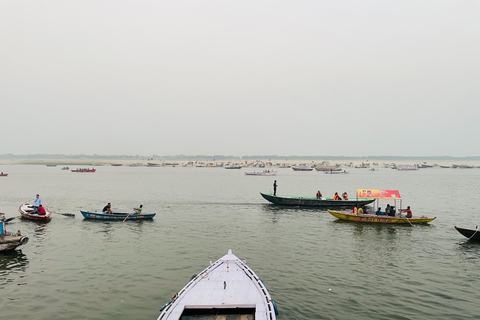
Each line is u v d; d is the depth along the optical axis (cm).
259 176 13488
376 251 2427
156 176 12850
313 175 14538
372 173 16875
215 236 2855
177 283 1808
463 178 12181
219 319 1247
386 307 1547
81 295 1656
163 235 2881
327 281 1845
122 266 2073
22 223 3341
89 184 8488
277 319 1423
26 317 1440
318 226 3281
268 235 2903
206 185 8450
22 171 16325
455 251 2433
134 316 1455
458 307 1552
